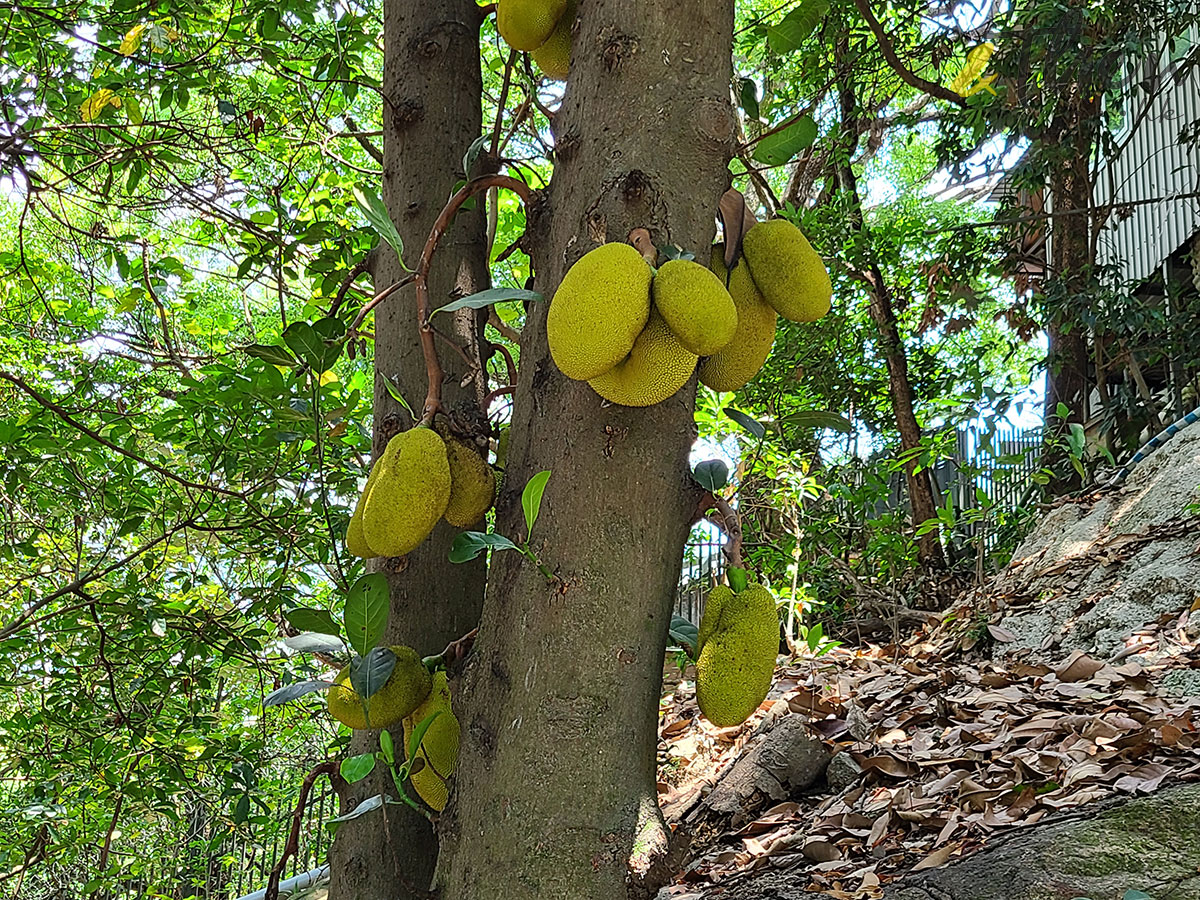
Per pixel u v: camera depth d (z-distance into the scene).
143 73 4.41
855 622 8.01
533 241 1.70
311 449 3.84
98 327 4.89
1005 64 8.48
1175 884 2.16
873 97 10.21
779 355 10.92
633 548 1.52
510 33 1.83
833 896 2.53
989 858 2.41
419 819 1.98
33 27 4.27
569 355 1.40
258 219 4.48
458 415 1.78
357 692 1.57
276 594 4.25
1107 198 11.72
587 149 1.64
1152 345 8.88
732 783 3.79
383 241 2.39
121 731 4.65
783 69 9.95
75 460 4.53
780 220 1.81
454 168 2.37
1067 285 9.27
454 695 1.62
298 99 4.65
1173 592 4.87
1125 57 8.43
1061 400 10.05
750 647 1.59
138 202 4.76
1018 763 3.08
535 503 1.48
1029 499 9.12
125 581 5.02
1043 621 5.52
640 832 1.43
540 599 1.52
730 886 2.99
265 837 5.43
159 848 5.60
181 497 4.52
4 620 5.12
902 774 3.51
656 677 1.54
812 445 9.99
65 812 5.33
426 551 2.08
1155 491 6.18
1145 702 3.52
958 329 10.76
